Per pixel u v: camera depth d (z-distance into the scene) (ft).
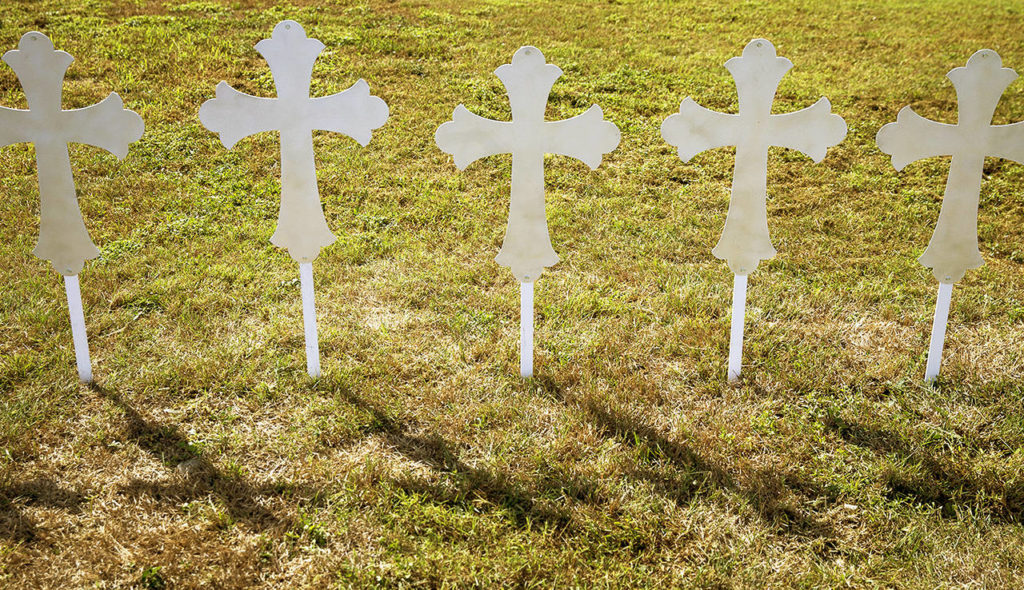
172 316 17.92
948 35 46.57
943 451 13.97
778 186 26.58
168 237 21.81
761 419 14.67
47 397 14.78
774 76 13.99
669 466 13.50
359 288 19.45
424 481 13.11
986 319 18.39
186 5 44.09
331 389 15.44
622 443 14.15
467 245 22.02
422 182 26.23
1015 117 33.94
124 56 35.37
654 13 48.73
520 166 14.64
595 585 11.20
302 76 13.89
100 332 17.12
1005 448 14.11
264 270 20.21
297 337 17.04
